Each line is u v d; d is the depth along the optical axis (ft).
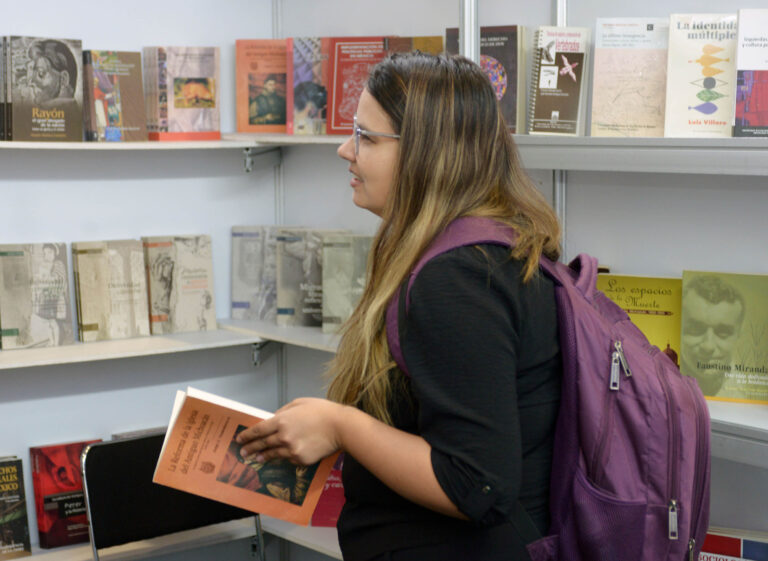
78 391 9.12
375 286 3.96
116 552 8.60
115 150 9.10
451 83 3.78
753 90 5.57
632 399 3.75
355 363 3.92
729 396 6.07
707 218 6.54
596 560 3.73
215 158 9.63
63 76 8.12
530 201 3.96
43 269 8.60
